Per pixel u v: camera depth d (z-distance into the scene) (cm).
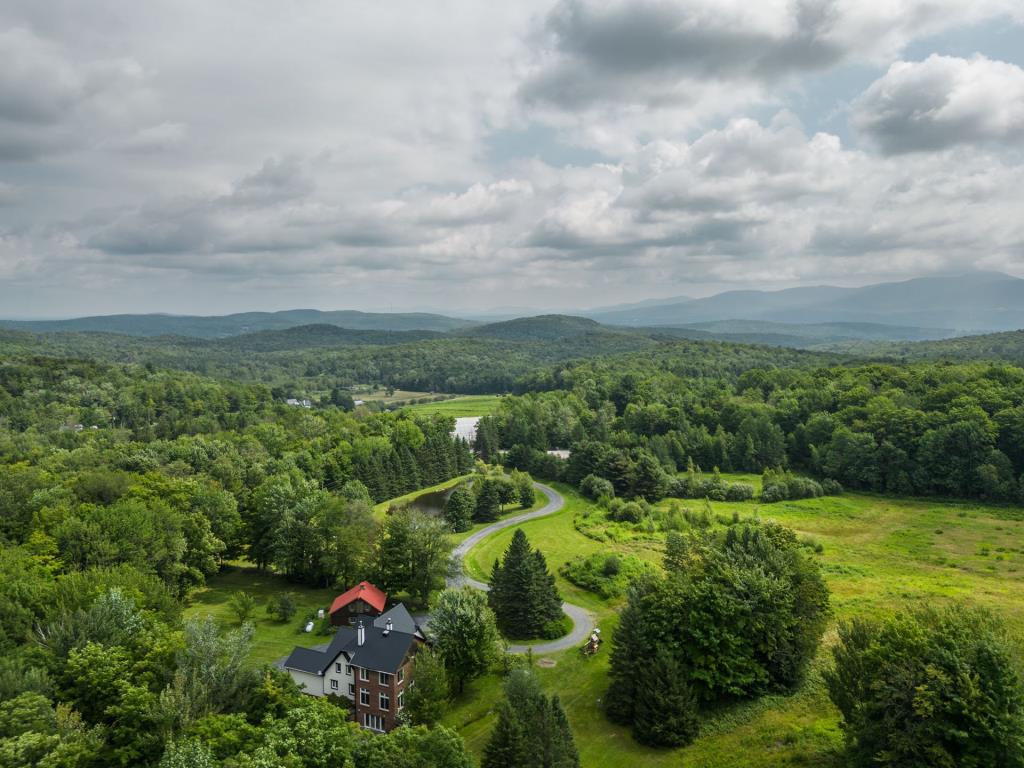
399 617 6981
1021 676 4056
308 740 3962
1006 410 13912
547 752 4184
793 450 16975
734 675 5797
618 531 11994
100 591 5825
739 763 5000
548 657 7212
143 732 4322
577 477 16462
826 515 12862
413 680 6000
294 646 7400
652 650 5828
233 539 10231
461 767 3872
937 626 4422
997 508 12756
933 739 3938
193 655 4881
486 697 6450
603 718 5922
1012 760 3759
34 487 10156
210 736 4144
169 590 7656
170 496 9806
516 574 7850
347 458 15525
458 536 12394
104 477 9762
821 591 6356
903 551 10419
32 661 4853
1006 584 8606
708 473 16750
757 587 5966
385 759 3850
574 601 8919
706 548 6812
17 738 3728
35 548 7394
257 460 15462
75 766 3841
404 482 15925
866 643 4644
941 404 15325
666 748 5378
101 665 4738
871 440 14825
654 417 18912
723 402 19762
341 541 9200
